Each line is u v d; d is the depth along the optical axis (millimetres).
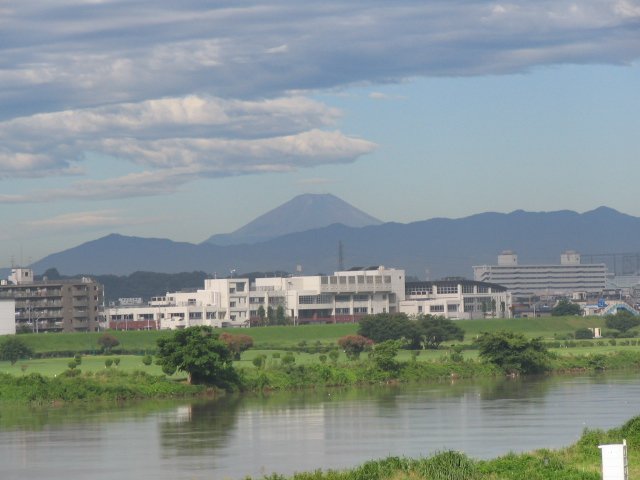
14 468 132875
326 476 103812
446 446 143250
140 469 130375
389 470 102562
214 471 127625
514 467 105750
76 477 126062
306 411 190125
